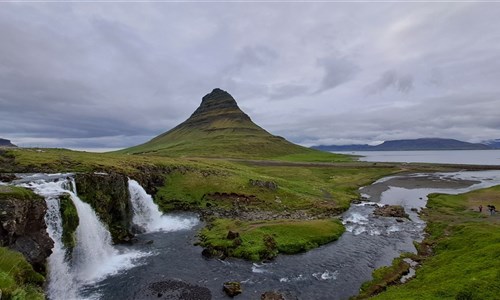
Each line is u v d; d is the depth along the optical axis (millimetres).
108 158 94812
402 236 61438
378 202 98500
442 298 30656
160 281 41438
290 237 56906
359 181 144125
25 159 72875
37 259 36781
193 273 43906
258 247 51312
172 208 79500
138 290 39000
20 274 26875
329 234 60031
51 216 43844
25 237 37219
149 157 117375
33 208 39125
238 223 65500
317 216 76375
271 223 64562
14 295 20328
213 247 52688
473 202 89000
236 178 100625
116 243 56156
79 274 43625
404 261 47656
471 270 36781
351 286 40344
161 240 58281
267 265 47031
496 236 48844
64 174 60188
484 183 142750
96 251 49656
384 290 38812
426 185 136750
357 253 52188
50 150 99750
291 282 41469
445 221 69375
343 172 175750
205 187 91062
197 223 69500
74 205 48125
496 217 70062
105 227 56562
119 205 63562
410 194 113250
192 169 103688
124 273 43938
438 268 42219
